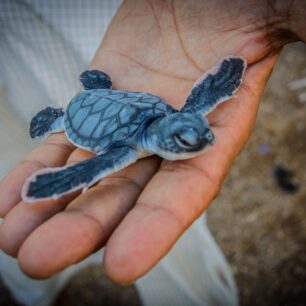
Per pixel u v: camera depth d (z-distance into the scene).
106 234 0.16
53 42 0.29
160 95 0.23
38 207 0.17
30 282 0.29
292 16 0.20
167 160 0.18
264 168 0.39
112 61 0.25
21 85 0.30
